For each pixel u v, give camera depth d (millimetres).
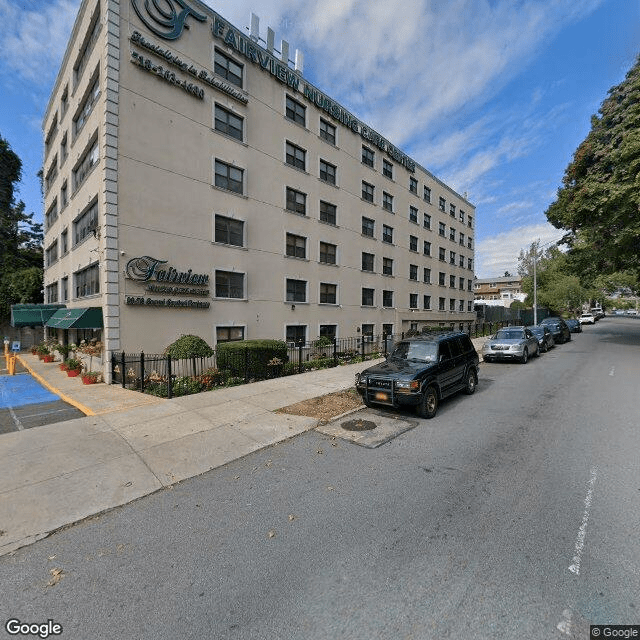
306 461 5434
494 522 3693
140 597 2801
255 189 16703
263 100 17141
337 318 21484
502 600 2656
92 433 6551
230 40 15633
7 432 7094
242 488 4613
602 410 7691
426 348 8672
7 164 28516
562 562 3049
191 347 12227
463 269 38500
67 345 17375
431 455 5582
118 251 12227
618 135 17391
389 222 26266
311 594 2775
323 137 20906
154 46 13094
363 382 8070
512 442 6039
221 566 3133
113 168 12109
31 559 3307
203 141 14680
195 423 7137
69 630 2514
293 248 18922
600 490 4289
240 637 2414
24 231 32188
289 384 10852
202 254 14562
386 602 2674
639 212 16078
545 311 42906
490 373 12938
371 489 4500
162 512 4078
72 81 16469
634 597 2646
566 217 20109
